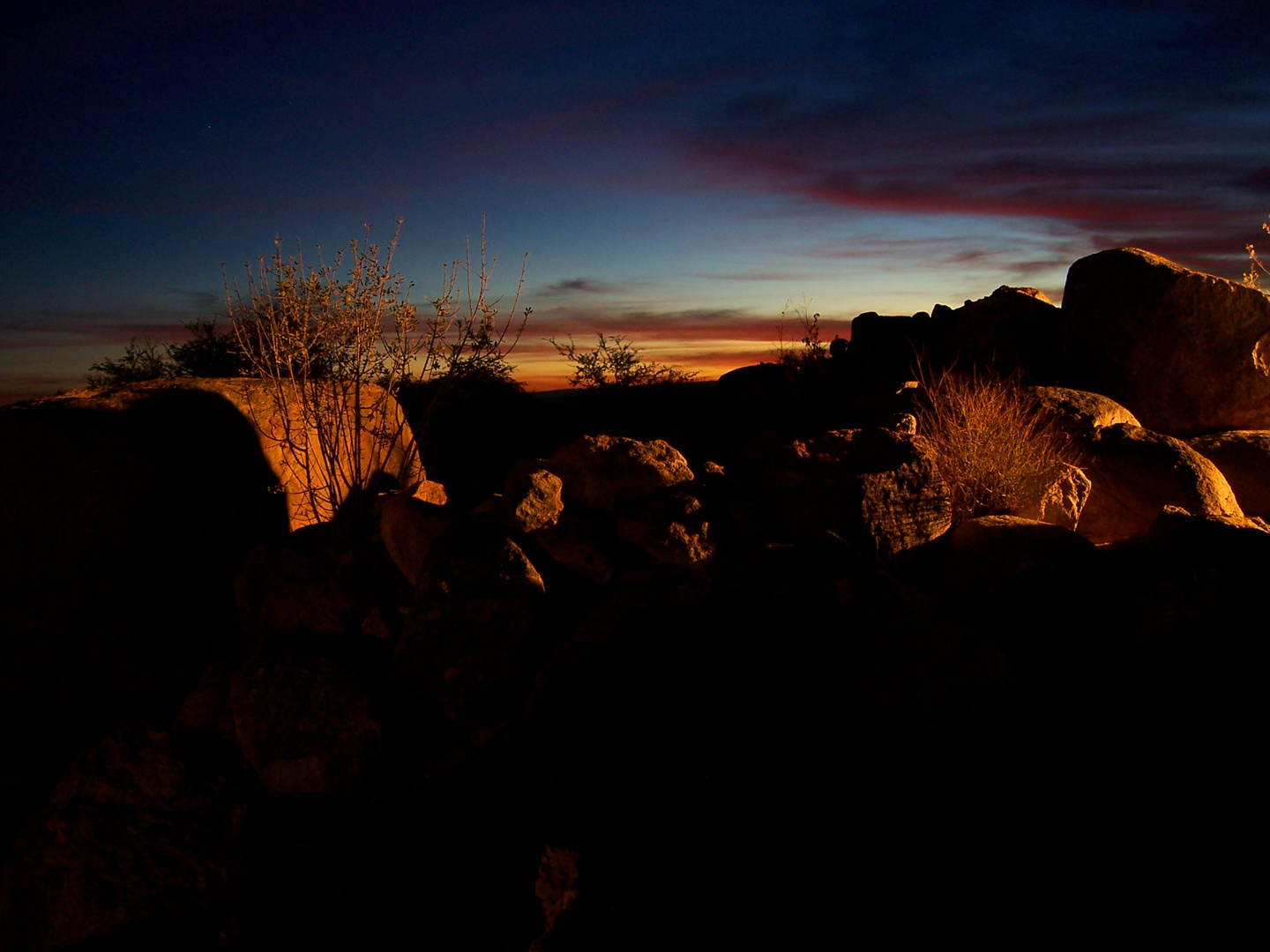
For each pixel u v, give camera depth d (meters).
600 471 4.11
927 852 2.56
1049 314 8.28
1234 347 6.76
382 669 3.87
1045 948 2.24
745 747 2.92
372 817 3.32
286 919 3.16
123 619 4.43
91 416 4.50
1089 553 3.91
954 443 4.98
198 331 9.06
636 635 3.42
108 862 3.67
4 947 3.67
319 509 5.42
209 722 4.18
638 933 2.47
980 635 3.21
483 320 5.69
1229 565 3.50
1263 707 2.98
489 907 2.86
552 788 3.01
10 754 4.37
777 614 3.48
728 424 8.40
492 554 3.76
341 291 5.16
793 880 2.54
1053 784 2.75
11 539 4.28
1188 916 2.25
